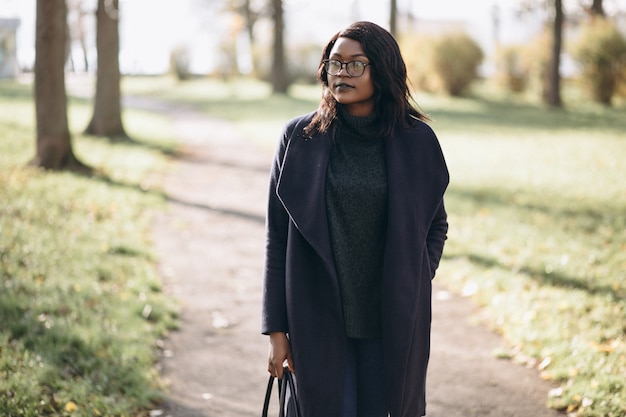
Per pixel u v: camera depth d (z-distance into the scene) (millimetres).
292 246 2381
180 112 27906
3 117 17578
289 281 2375
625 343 4551
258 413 4000
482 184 11008
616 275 6039
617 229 7859
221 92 39406
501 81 34656
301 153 2393
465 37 32500
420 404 2541
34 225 7242
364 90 2387
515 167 12758
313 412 2398
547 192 10211
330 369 2387
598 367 4203
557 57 28359
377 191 2361
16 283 5285
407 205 2350
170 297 5895
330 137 2393
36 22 11055
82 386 3854
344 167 2385
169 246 7711
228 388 4316
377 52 2369
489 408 4004
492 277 6215
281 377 2422
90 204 8664
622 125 21484
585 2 33812
